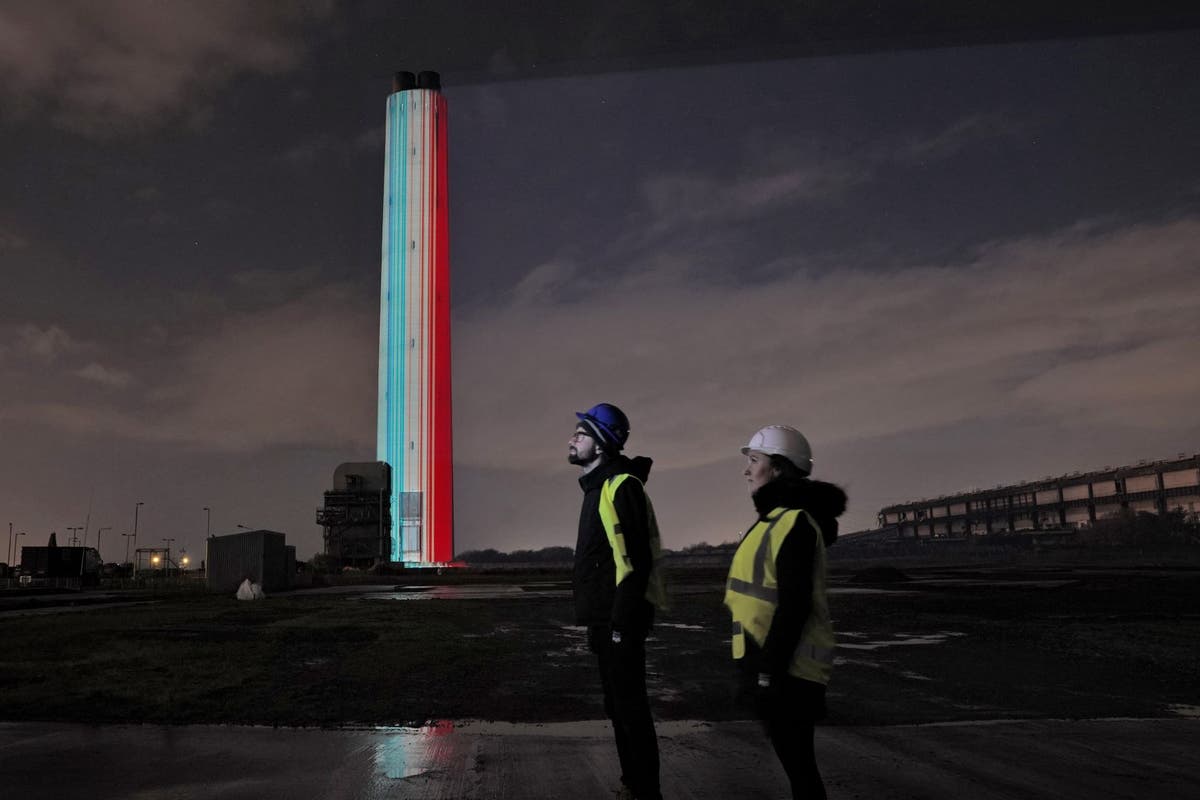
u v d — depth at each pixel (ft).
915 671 30.89
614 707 14.06
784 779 15.76
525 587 129.39
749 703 10.39
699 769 16.53
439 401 384.47
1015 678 29.09
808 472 11.28
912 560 426.51
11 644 40.63
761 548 10.61
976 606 65.87
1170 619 53.16
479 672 30.94
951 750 18.02
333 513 322.75
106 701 24.34
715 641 42.29
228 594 107.45
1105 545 357.61
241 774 16.22
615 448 14.11
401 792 15.01
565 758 17.44
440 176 411.34
